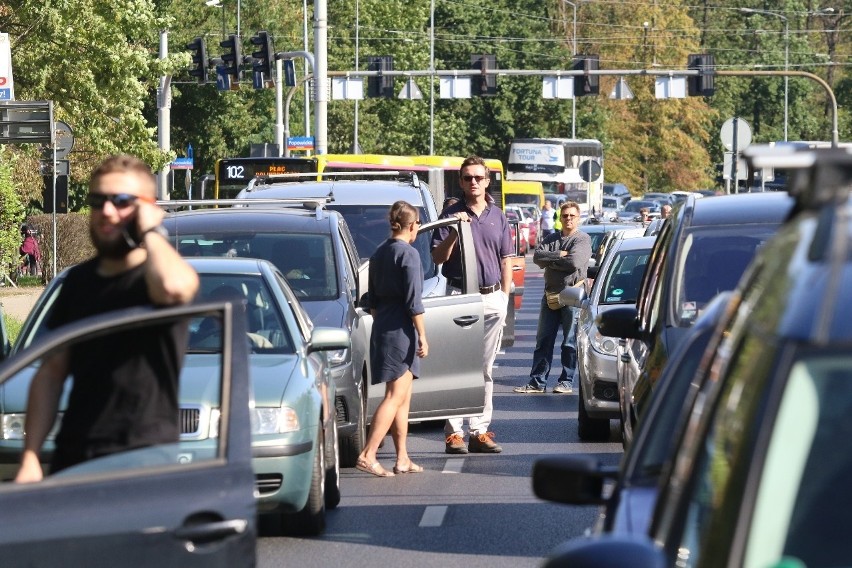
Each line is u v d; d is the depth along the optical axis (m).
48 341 12.93
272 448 23.25
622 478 12.86
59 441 13.37
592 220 138.50
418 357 31.23
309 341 26.72
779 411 7.85
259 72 103.62
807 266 8.32
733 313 10.40
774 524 8.00
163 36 108.00
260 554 23.78
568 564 7.87
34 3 86.88
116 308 14.06
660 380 13.77
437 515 27.05
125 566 12.10
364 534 25.38
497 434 38.38
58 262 110.94
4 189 81.31
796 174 9.27
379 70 123.06
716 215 25.64
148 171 14.05
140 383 13.34
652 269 26.89
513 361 59.16
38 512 12.09
